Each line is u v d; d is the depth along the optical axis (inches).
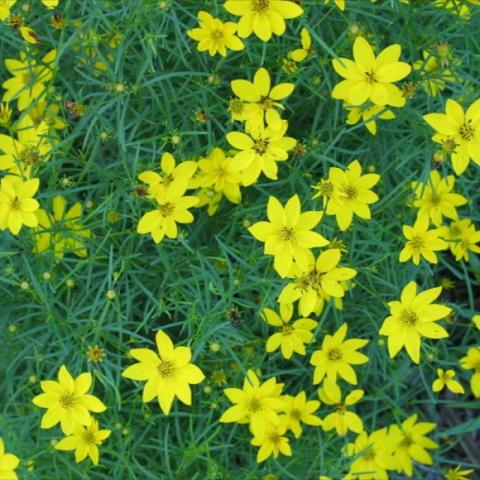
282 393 26.7
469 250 25.8
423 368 27.6
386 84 21.1
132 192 22.2
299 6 21.5
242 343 22.7
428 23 25.3
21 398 25.2
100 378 21.3
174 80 24.6
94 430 21.8
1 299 24.4
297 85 25.0
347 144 25.5
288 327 22.6
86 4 22.8
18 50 25.5
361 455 23.8
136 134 24.4
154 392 20.9
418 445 24.9
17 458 21.5
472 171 26.7
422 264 25.3
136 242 24.5
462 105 23.3
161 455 25.6
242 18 21.0
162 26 22.5
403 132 24.5
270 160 21.4
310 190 23.8
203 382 24.4
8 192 21.4
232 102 22.0
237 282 22.0
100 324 21.7
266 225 20.3
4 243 23.5
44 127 23.3
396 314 21.3
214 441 24.5
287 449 23.0
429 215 23.2
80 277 23.3
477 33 24.7
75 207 23.6
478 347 24.2
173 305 24.6
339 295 20.9
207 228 25.2
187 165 21.5
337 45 24.0
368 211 21.7
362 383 26.1
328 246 22.6
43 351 24.5
